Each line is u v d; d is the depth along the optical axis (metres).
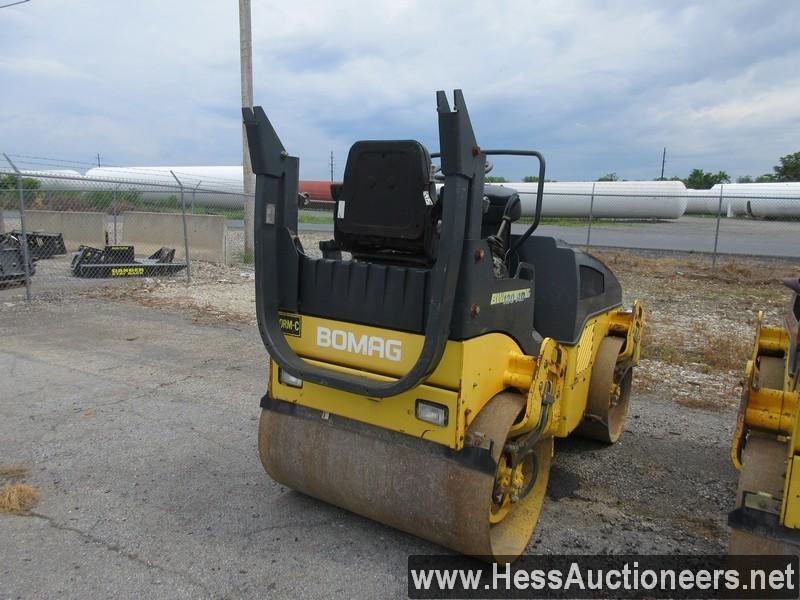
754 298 11.84
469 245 2.64
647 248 20.17
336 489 3.26
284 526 3.43
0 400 5.36
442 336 2.57
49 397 5.46
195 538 3.29
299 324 3.23
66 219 15.88
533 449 3.46
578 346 3.83
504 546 3.06
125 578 2.93
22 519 3.44
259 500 3.72
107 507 3.60
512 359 3.15
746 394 2.82
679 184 30.77
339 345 3.09
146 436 4.66
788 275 14.67
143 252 15.37
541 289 3.80
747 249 20.25
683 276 14.62
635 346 4.84
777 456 2.70
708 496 3.97
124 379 6.04
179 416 5.09
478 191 2.64
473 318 2.73
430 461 2.91
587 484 4.11
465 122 2.47
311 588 2.90
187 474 4.05
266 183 3.08
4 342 7.33
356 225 3.00
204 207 32.47
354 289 3.00
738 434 2.79
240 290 11.36
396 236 2.87
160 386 5.86
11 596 2.78
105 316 8.91
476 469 2.79
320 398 3.28
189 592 2.84
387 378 2.94
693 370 6.79
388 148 2.85
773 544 2.45
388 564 3.10
